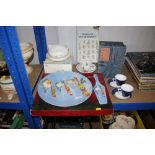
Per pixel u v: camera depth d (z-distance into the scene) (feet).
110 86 3.62
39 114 2.71
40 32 3.83
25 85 2.85
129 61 4.05
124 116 4.00
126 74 4.00
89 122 4.62
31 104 3.06
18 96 2.98
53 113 2.70
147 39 4.32
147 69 3.56
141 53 4.23
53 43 4.27
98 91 3.06
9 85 3.13
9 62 2.55
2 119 3.74
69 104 2.74
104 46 3.46
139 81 3.44
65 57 3.64
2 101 3.07
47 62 3.62
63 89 3.06
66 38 4.18
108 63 3.66
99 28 4.08
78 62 4.21
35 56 4.52
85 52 4.14
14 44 2.41
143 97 3.34
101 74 3.63
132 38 4.29
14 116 3.79
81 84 3.18
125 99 3.28
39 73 3.80
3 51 2.44
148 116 4.32
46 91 3.01
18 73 2.72
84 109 2.69
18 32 4.13
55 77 3.38
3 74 3.26
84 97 2.88
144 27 4.12
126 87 3.33
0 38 2.32
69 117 4.67
